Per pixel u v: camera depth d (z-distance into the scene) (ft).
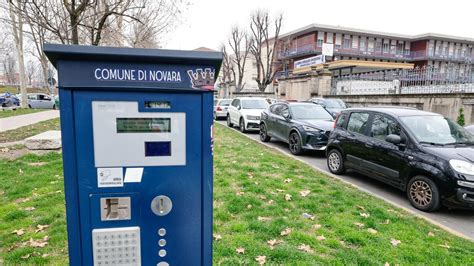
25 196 14.74
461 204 14.39
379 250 10.66
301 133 27.43
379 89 61.26
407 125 17.39
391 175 17.49
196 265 5.46
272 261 9.73
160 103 4.99
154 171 5.10
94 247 5.06
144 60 4.83
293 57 152.25
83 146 4.87
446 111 42.06
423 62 157.89
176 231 5.30
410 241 11.50
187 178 5.22
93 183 4.95
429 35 152.56
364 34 149.59
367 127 19.89
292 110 30.68
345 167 21.21
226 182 17.33
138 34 32.94
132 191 5.07
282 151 30.09
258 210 13.66
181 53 4.87
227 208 13.71
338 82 71.67
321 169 23.34
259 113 42.27
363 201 15.51
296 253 10.16
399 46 158.40
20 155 22.77
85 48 4.64
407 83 55.42
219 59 4.98
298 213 13.65
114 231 5.08
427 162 15.48
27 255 9.70
